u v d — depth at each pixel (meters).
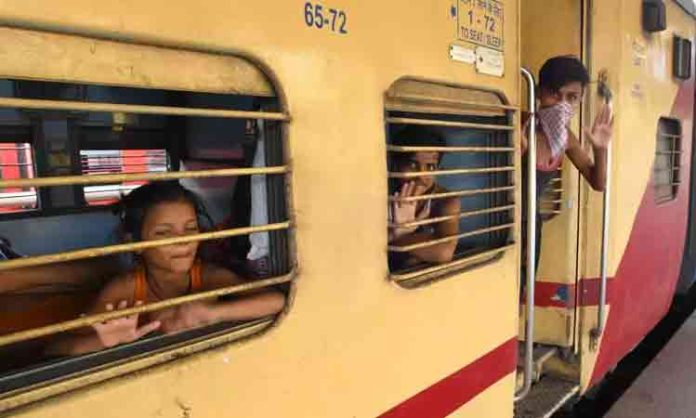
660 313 4.42
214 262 1.41
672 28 3.99
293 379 1.36
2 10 0.87
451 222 1.91
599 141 2.88
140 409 1.07
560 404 2.93
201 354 1.18
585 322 3.18
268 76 1.27
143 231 1.28
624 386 4.31
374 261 1.57
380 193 1.57
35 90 1.29
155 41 1.05
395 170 1.82
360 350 1.55
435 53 1.76
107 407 1.03
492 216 2.17
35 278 1.39
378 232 1.57
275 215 1.35
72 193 1.64
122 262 1.40
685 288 5.50
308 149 1.35
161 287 1.29
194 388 1.16
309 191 1.36
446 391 1.92
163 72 1.08
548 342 3.23
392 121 1.60
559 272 3.15
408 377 1.74
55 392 0.98
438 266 1.85
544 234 3.15
